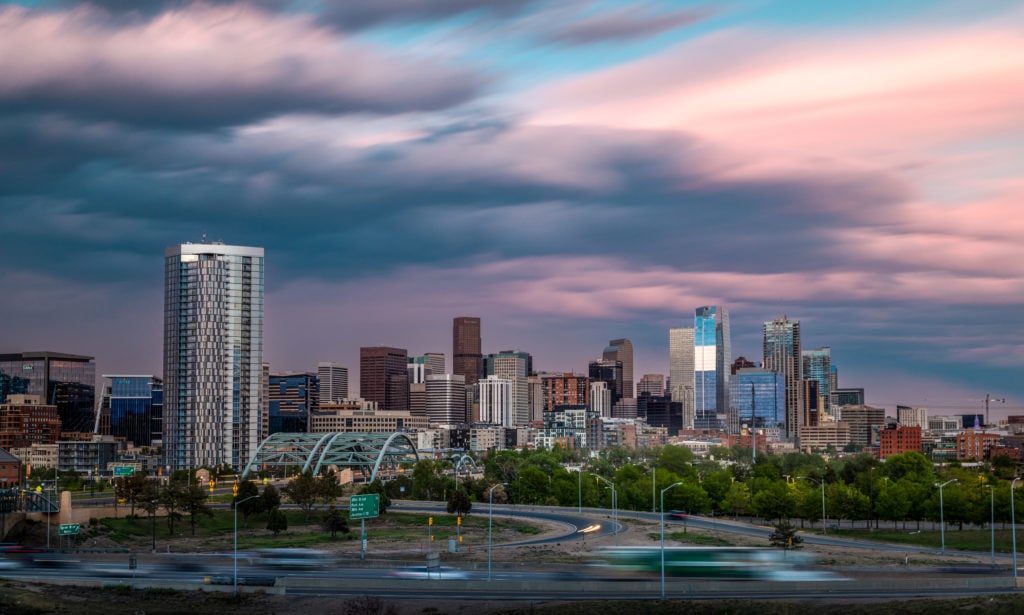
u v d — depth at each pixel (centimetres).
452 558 19612
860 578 16688
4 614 13625
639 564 17162
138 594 15675
